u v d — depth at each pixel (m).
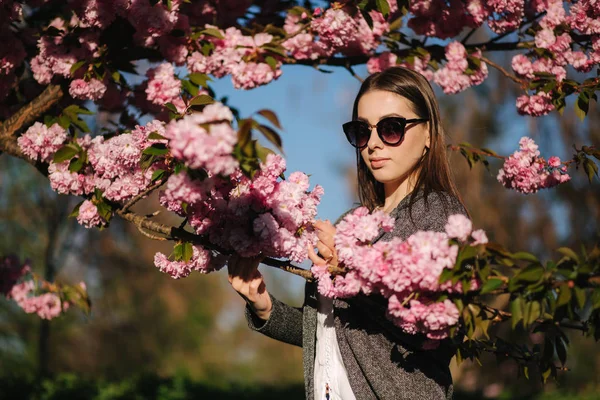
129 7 3.23
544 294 1.91
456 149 3.24
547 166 3.03
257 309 2.52
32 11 3.85
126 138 2.38
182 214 2.30
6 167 16.69
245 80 3.49
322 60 3.80
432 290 1.92
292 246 2.17
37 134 3.12
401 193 2.54
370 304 2.19
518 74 3.54
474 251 1.87
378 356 2.23
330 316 2.39
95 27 3.36
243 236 2.18
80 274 19.84
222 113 1.76
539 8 3.52
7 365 18.25
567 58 3.37
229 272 2.42
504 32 3.54
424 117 2.51
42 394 9.23
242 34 3.79
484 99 12.72
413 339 2.20
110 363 22.72
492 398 11.69
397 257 1.93
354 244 2.02
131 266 20.09
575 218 11.97
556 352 2.39
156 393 10.24
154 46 3.56
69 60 3.35
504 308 2.21
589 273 1.85
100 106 3.85
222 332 30.86
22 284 4.74
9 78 3.69
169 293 23.86
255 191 2.15
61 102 3.57
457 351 2.30
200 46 3.56
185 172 1.99
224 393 11.10
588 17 3.34
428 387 2.20
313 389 2.41
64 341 21.44
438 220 2.28
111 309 21.66
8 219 17.02
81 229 17.16
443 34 3.67
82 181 2.88
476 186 12.41
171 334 24.06
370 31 3.68
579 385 13.48
